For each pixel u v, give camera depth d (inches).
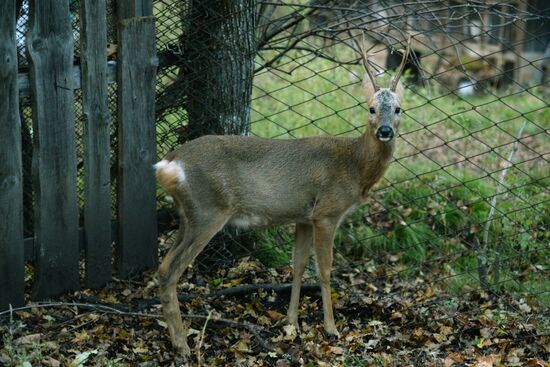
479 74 901.8
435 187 531.5
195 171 357.7
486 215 507.8
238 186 365.7
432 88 702.5
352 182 378.3
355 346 363.6
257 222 378.0
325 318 379.9
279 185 370.9
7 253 355.9
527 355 361.1
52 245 374.0
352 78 690.8
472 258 486.0
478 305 419.5
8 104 344.8
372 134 370.3
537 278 453.7
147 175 405.7
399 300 418.0
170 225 437.4
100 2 369.1
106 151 385.4
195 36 421.7
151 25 391.9
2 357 319.3
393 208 503.8
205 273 439.5
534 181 492.1
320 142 381.1
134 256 409.7
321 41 697.0
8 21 338.0
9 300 359.9
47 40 353.7
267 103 660.1
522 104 768.9
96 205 387.5
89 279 393.4
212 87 425.1
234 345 358.3
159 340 362.9
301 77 679.7
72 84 366.0
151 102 399.9
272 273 438.6
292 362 346.0
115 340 353.7
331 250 381.4
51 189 368.5
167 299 352.5
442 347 368.5
